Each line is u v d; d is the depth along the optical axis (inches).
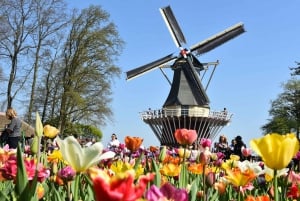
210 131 2026.3
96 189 54.1
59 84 1988.2
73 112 1967.3
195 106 1987.0
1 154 167.0
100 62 2006.6
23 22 1946.4
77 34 2003.0
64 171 130.2
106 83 1990.7
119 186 54.5
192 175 226.7
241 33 1871.3
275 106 3083.2
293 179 169.6
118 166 146.0
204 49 1952.5
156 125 2076.8
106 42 1993.1
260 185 215.9
